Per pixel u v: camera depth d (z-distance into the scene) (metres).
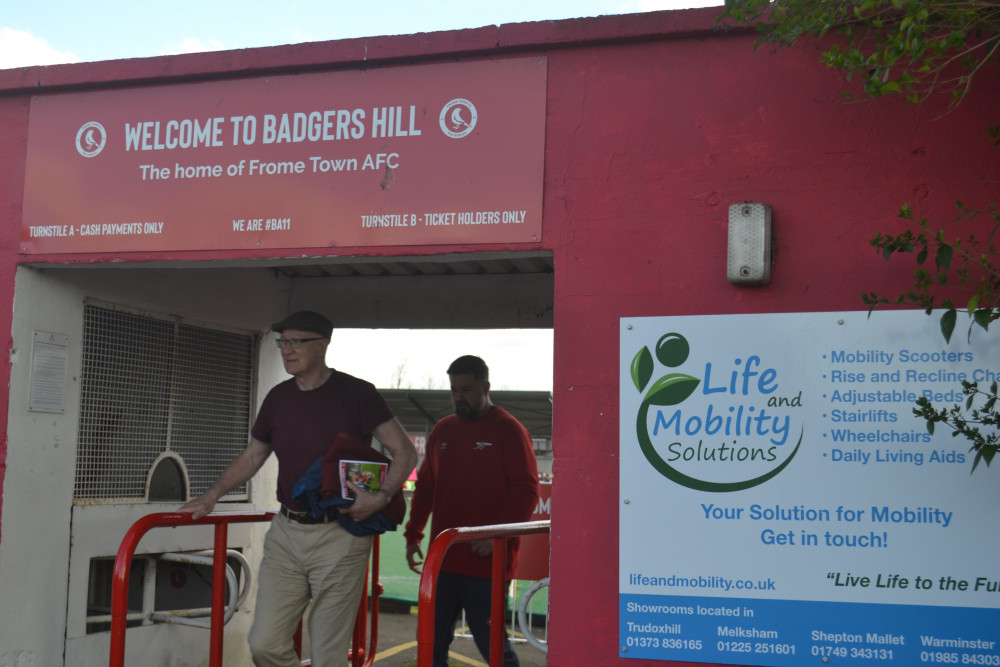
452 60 3.72
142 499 5.02
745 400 3.31
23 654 4.20
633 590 3.33
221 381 5.69
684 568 3.29
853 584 3.14
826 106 3.36
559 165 3.59
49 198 4.15
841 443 3.21
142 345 5.07
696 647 3.25
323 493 3.85
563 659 3.38
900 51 2.66
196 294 5.42
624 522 3.36
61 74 4.14
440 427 5.27
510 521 4.88
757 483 3.26
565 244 3.55
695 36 3.50
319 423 4.08
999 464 3.06
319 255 3.78
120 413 4.90
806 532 3.20
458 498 5.03
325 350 4.23
